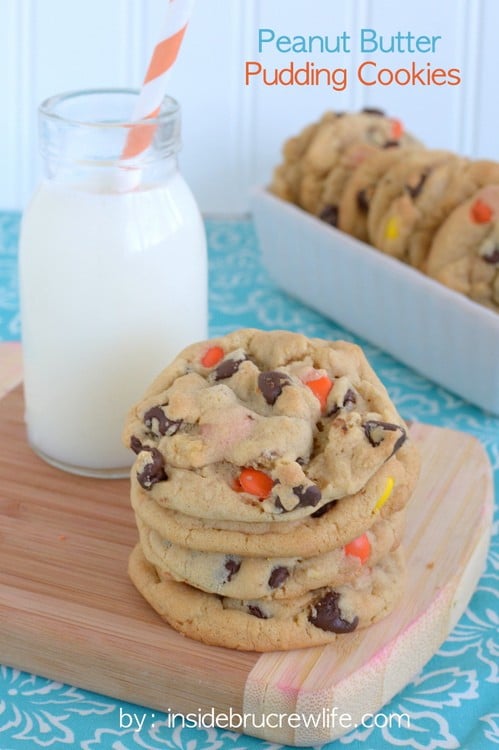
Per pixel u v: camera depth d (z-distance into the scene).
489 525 0.61
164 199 0.61
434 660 0.56
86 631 0.54
